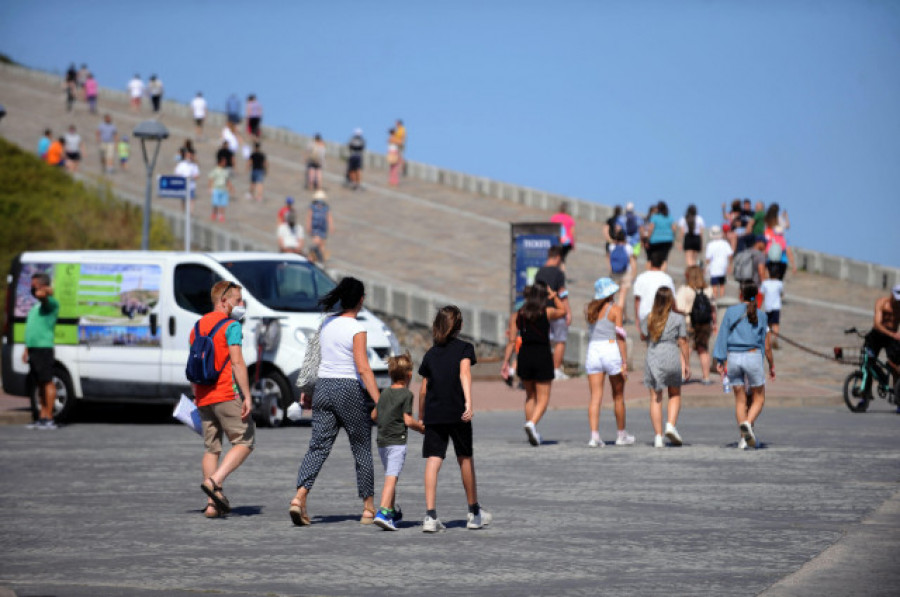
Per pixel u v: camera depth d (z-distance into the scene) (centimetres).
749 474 3019
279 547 2186
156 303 4450
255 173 11381
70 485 2945
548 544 2194
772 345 6431
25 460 3416
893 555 2061
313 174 11988
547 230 5778
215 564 2041
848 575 1905
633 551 2125
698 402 4941
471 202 11719
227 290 2570
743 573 1942
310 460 2422
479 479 3002
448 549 2158
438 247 9625
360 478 2447
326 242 9744
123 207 9900
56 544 2222
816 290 8469
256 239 9356
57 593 1838
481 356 6712
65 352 4541
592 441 3622
